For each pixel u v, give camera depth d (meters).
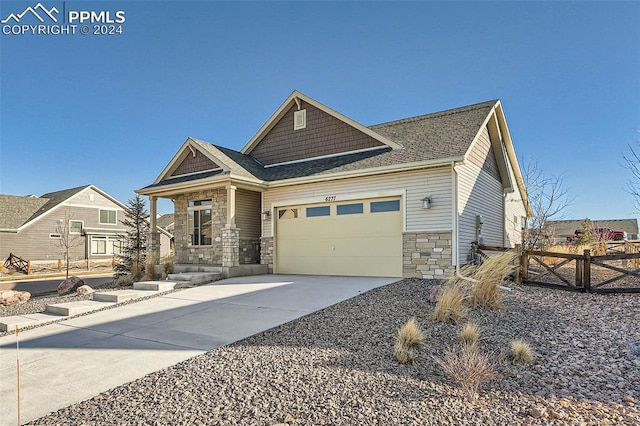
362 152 13.80
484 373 4.02
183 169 16.23
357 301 8.05
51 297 12.14
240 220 14.64
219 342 5.78
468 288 7.60
